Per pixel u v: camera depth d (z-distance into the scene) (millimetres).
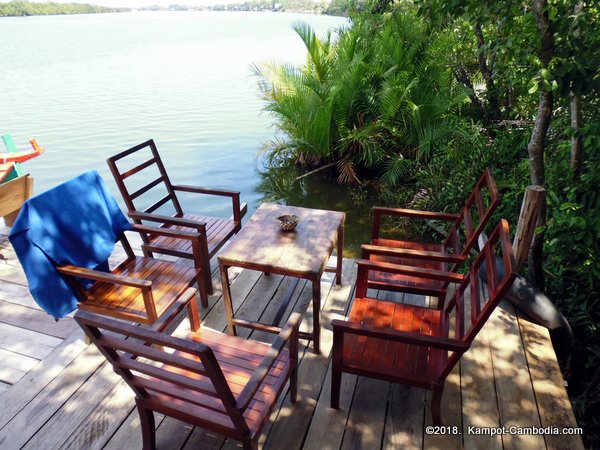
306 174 7539
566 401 2281
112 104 12148
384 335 1936
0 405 2279
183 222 2992
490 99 6926
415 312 2439
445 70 7598
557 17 2666
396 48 7547
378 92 7516
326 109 7035
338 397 2219
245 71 16531
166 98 12789
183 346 1365
